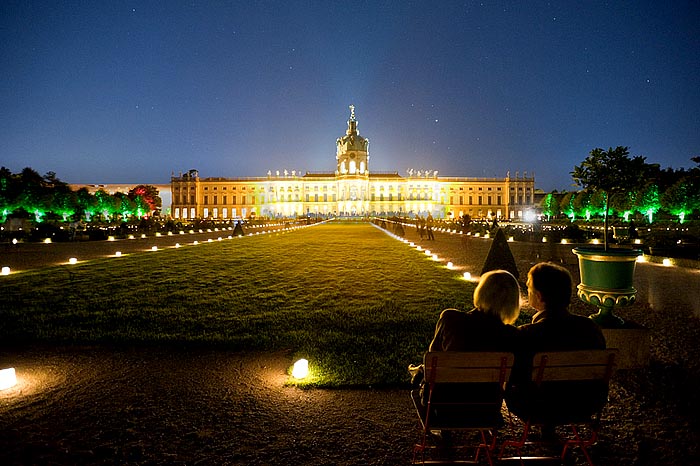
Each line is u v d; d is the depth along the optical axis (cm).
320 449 515
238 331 1007
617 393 661
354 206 15950
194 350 889
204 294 1429
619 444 526
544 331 436
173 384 716
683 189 5278
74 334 984
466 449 512
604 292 741
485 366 398
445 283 1645
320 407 626
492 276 441
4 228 5066
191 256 2703
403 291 1476
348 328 1026
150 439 541
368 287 1557
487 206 16950
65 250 3272
